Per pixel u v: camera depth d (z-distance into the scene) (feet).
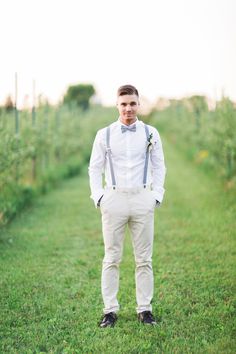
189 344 13.52
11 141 32.09
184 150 82.17
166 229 27.89
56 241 25.67
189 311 16.02
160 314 15.65
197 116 66.74
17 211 32.60
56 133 57.82
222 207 32.96
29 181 42.83
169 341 13.78
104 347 13.42
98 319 15.43
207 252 22.91
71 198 40.24
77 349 13.37
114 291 15.16
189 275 19.56
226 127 42.52
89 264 21.56
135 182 14.38
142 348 13.26
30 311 16.11
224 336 13.97
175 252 23.06
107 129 14.64
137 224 14.65
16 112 36.45
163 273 19.81
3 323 15.25
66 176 56.29
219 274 19.63
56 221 30.78
